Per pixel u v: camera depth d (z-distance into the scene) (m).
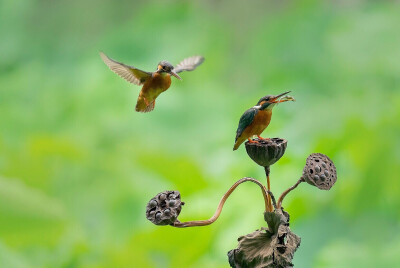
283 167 10.21
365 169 9.91
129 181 11.13
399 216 9.84
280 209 4.90
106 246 8.59
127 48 17.69
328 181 4.86
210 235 8.80
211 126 14.67
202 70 17.75
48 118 15.03
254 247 4.72
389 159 9.81
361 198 9.95
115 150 11.90
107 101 14.93
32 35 18.92
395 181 9.83
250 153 4.93
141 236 8.77
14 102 15.87
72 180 10.54
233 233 8.85
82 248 8.38
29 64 17.97
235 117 14.84
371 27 14.32
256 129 5.08
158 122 14.37
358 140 9.93
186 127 14.56
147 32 17.88
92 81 15.29
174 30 17.98
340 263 8.90
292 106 15.10
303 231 10.21
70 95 15.27
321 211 10.16
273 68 17.98
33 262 7.79
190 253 8.80
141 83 5.66
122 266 8.51
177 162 10.22
